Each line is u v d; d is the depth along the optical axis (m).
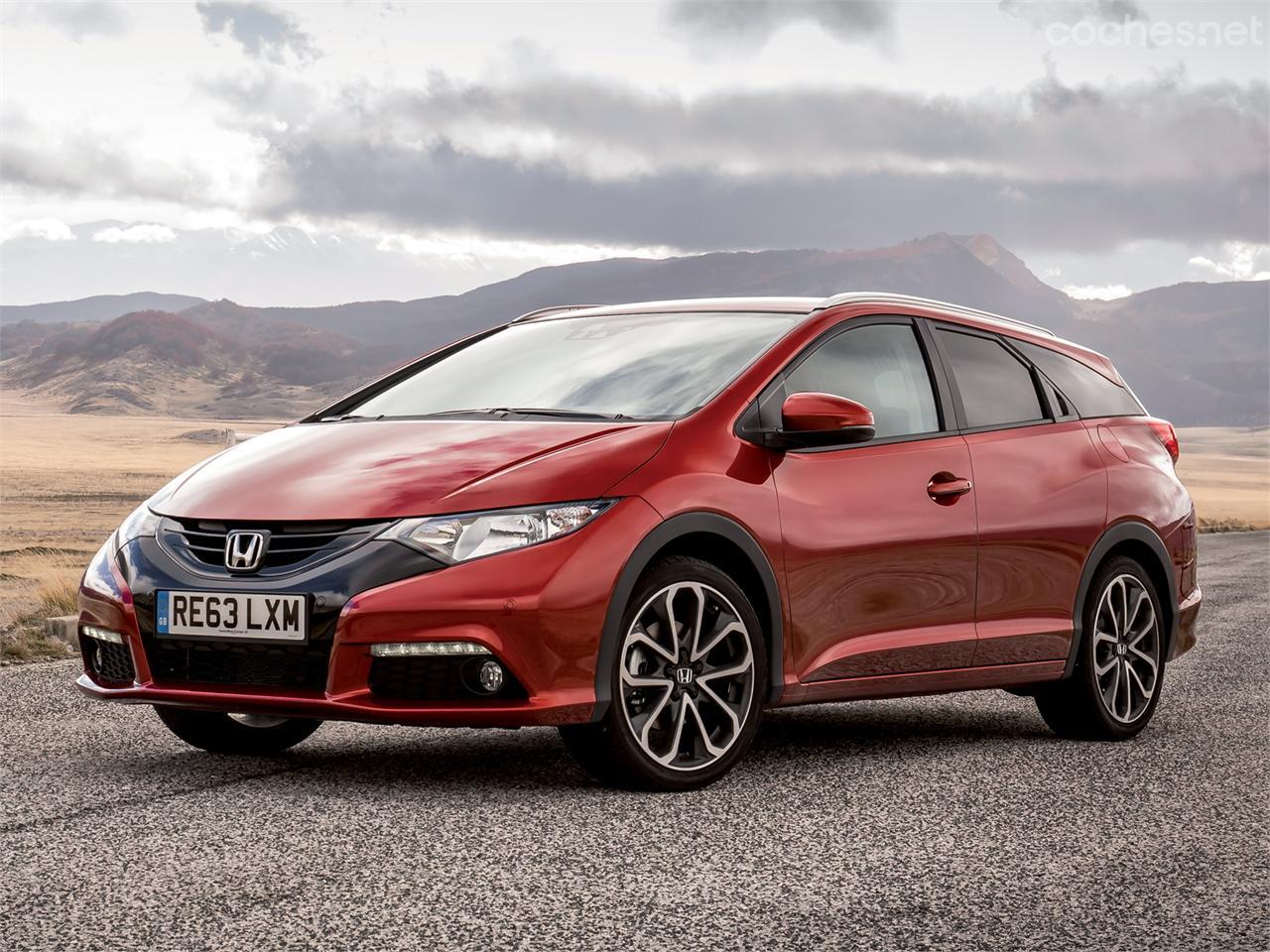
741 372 4.78
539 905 3.07
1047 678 5.57
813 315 5.13
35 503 89.12
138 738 5.29
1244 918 3.15
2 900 3.04
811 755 5.19
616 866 3.43
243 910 2.99
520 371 5.24
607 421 4.57
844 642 4.81
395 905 3.04
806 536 4.65
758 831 3.86
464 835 3.70
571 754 4.76
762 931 2.93
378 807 4.03
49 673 7.11
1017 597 5.42
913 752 5.33
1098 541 5.77
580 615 4.05
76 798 4.12
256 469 4.47
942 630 5.13
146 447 182.88
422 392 5.30
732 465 4.52
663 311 5.53
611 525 4.15
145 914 2.95
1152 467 6.20
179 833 3.68
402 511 4.05
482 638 3.94
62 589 11.34
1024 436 5.61
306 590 3.98
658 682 4.27
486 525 4.04
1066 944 2.93
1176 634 6.21
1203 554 26.64
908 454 5.09
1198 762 5.27
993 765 5.09
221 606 4.09
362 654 3.93
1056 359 6.04
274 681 4.07
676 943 2.83
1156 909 3.21
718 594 4.41
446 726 3.99
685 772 4.36
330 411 5.37
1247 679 7.91
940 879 3.42
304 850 3.51
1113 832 4.01
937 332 5.52
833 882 3.36
